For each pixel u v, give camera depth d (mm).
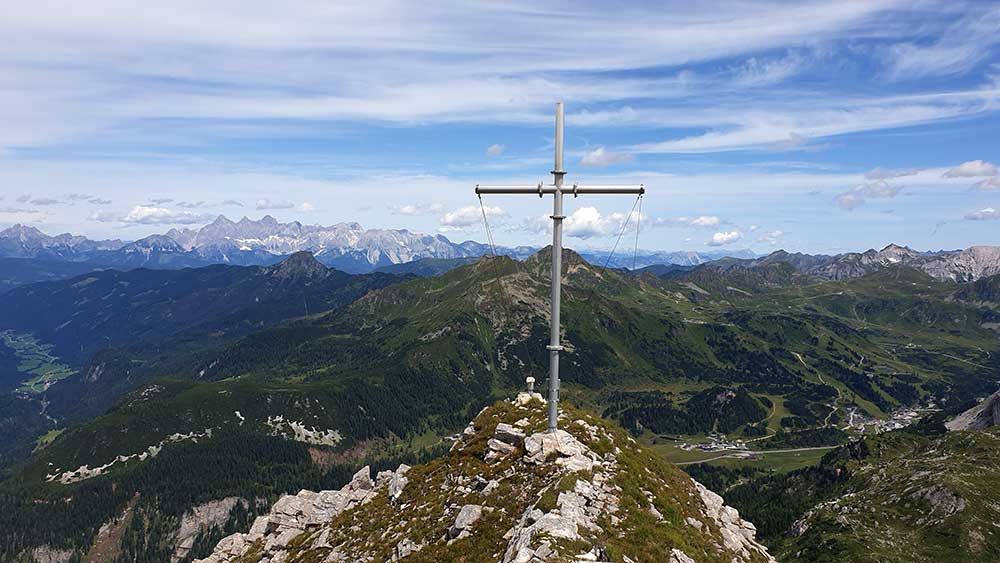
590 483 46969
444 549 44969
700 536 45469
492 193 56156
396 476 66688
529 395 72000
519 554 36312
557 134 55031
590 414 64188
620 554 37062
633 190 54062
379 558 49750
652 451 61469
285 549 67812
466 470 58000
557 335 56219
